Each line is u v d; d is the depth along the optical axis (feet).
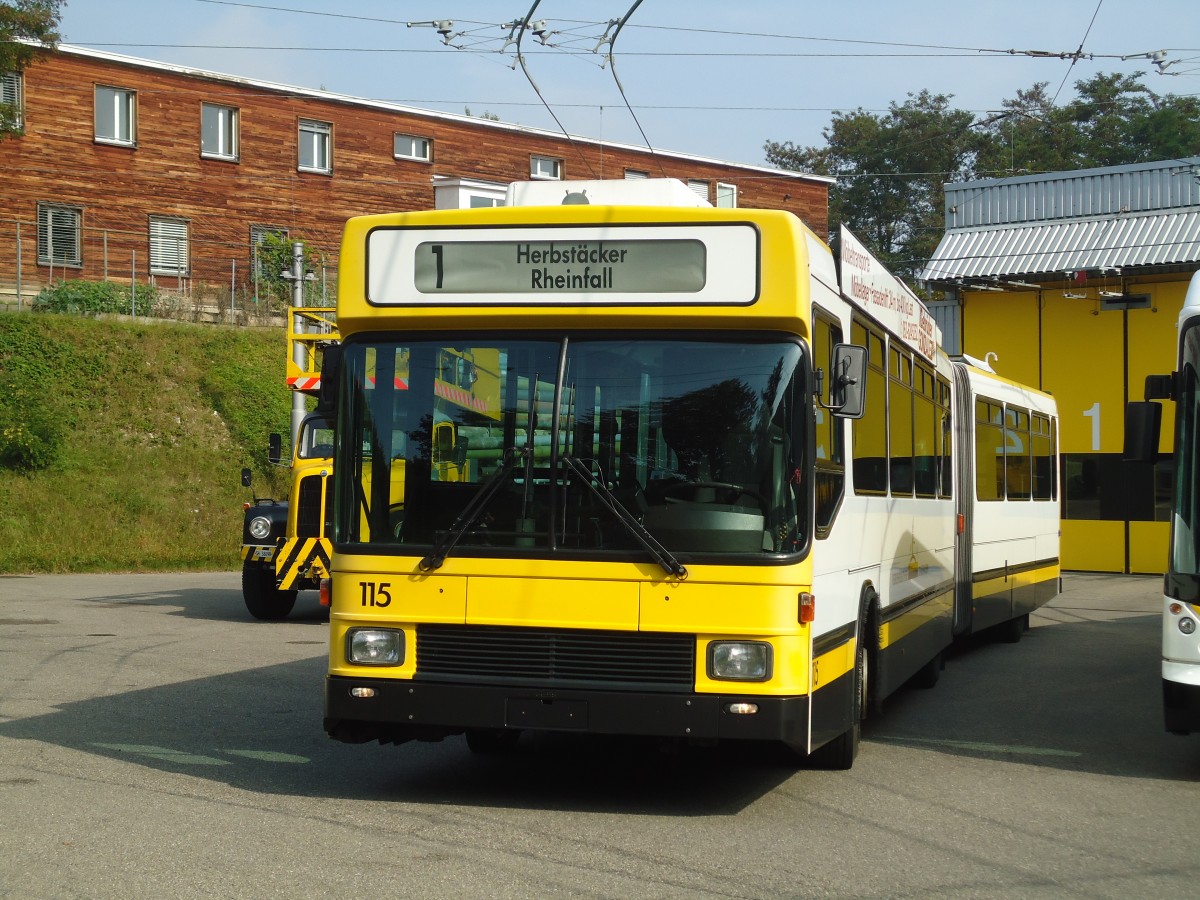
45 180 122.01
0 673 40.27
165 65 128.36
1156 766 29.76
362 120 140.87
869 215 209.97
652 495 23.13
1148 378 30.01
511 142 151.02
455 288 24.11
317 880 19.02
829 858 20.95
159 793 24.73
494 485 23.48
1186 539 28.27
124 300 114.83
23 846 20.74
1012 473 55.31
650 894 18.61
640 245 23.61
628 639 22.85
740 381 23.31
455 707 23.15
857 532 27.94
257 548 58.13
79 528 89.30
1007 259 104.94
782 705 22.45
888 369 32.71
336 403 24.62
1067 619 66.90
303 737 30.96
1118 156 201.46
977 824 23.72
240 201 133.18
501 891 18.58
